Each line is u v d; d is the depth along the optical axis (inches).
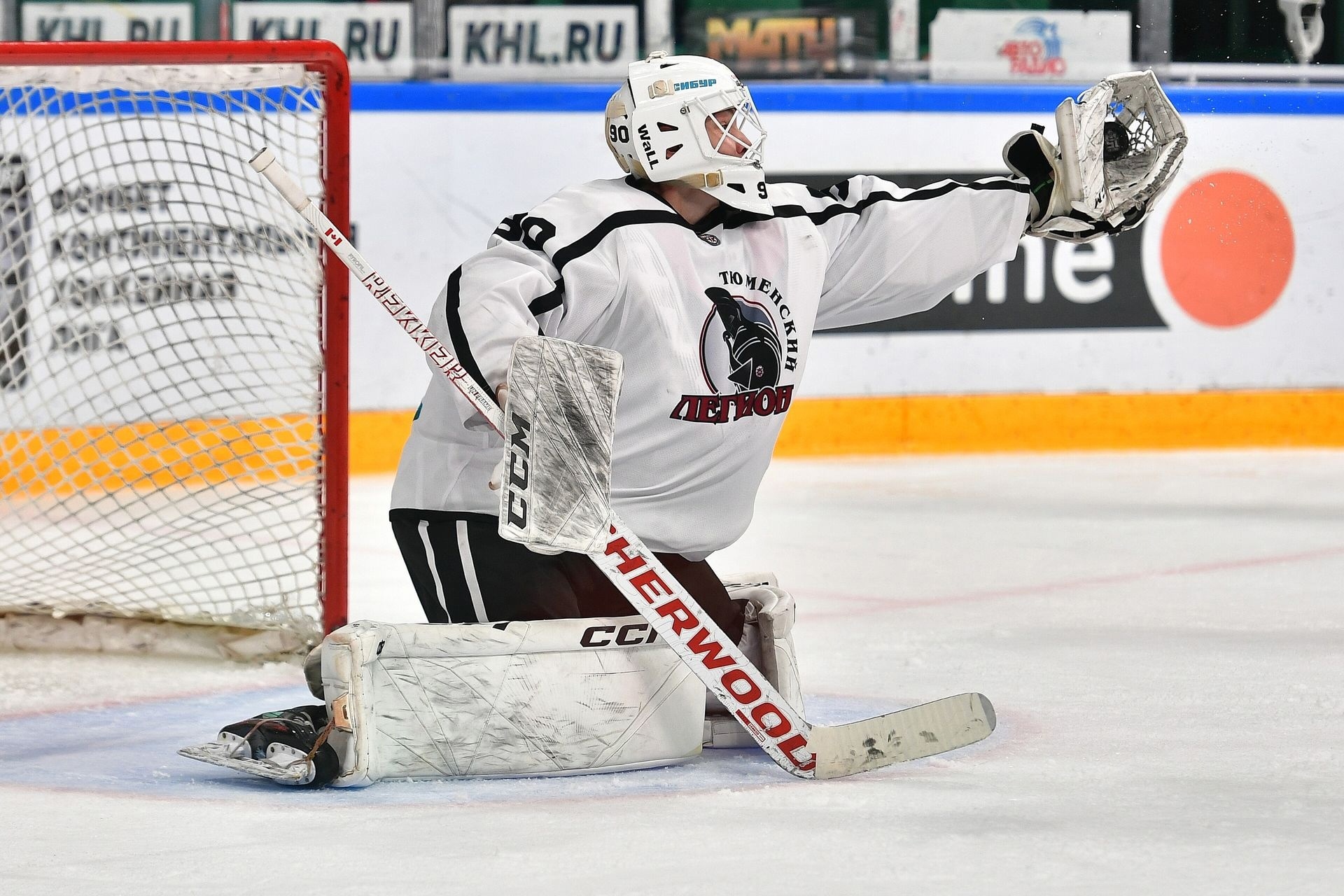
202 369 754.8
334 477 443.5
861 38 1048.2
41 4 975.6
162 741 351.6
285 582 561.0
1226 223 1051.3
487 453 331.9
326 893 228.2
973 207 363.9
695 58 334.3
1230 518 765.3
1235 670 427.5
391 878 235.3
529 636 306.0
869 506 808.9
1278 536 709.9
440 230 979.3
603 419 299.3
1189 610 532.1
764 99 1021.8
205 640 449.4
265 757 305.7
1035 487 876.6
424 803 287.0
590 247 319.9
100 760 330.6
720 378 328.2
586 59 1014.4
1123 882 232.2
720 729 338.6
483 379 302.7
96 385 769.6
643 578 301.7
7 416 756.0
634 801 287.9
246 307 740.0
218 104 775.7
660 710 317.4
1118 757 323.9
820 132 1029.8
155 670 438.3
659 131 326.6
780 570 626.8
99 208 771.4
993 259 367.9
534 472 290.2
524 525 286.2
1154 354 1051.9
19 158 589.0
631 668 315.0
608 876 236.2
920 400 1027.9
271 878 236.4
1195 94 1047.6
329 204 443.2
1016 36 1055.6
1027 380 1039.6
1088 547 680.4
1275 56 1058.7
